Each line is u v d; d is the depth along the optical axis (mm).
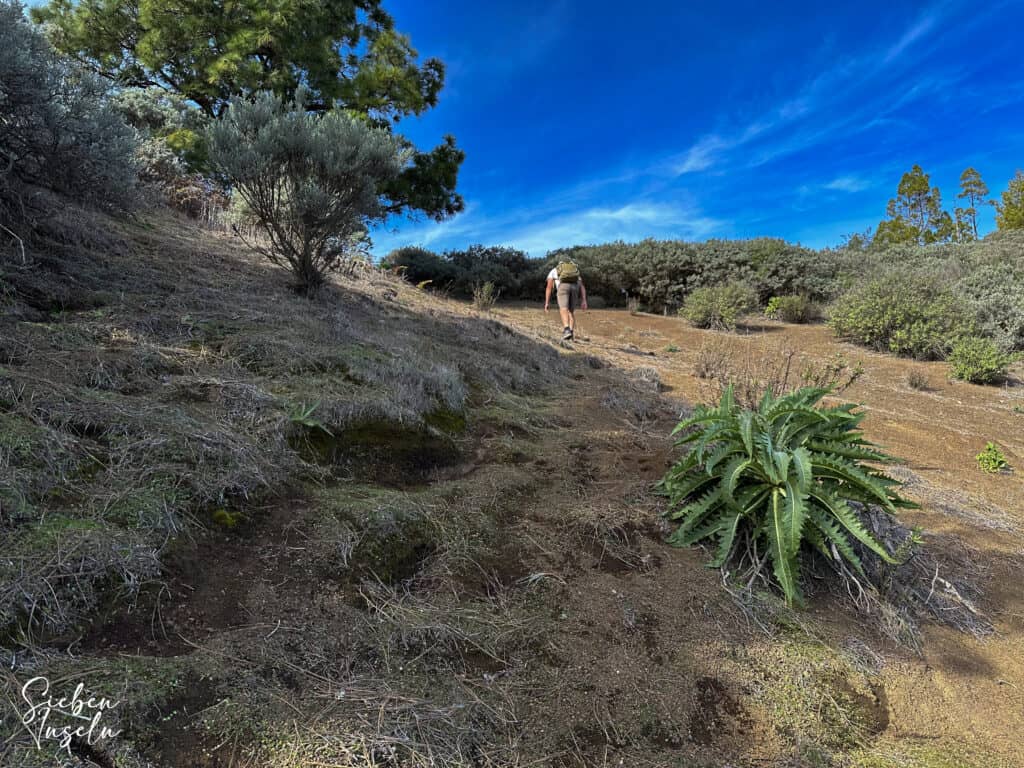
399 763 1490
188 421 2664
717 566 2742
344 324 4965
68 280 3801
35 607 1584
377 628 2012
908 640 2496
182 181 8297
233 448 2584
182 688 1535
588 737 1765
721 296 11320
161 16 13094
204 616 1860
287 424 2988
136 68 14148
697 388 6664
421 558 2492
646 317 12570
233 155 4648
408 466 3230
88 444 2312
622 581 2613
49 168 4086
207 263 5512
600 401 5324
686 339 10242
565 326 8984
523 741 1691
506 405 4688
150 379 2986
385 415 3436
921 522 3658
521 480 3387
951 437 5703
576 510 3143
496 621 2205
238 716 1507
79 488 2090
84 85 4066
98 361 2930
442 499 2975
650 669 2098
